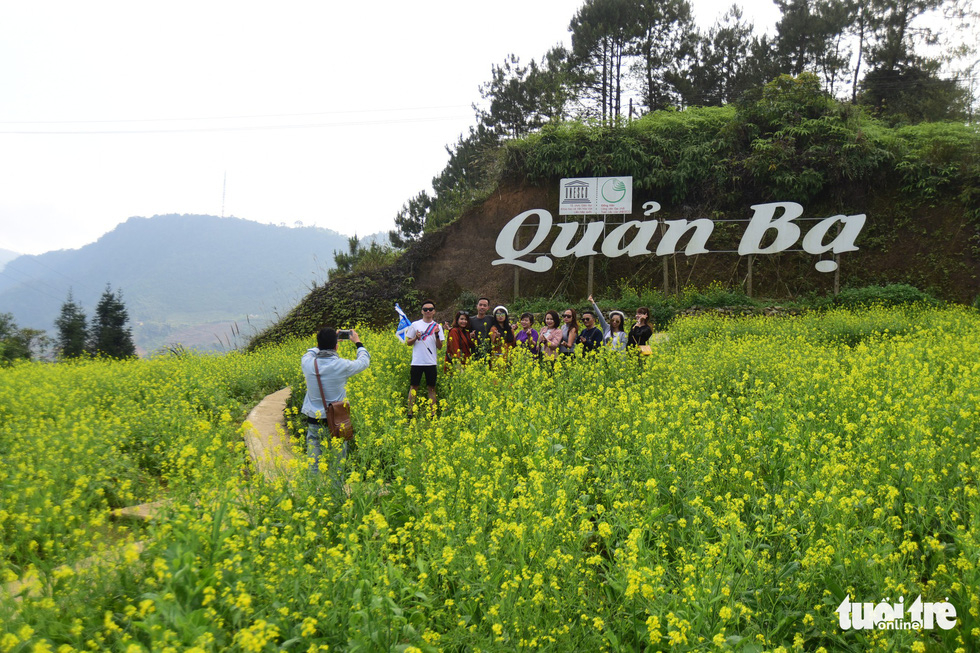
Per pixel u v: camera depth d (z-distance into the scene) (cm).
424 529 426
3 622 323
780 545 441
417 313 2430
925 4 2888
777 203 2034
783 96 2272
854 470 518
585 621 363
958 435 574
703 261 2244
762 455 584
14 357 2261
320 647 312
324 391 621
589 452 631
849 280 2103
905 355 977
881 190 2180
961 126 2227
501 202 2505
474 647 332
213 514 433
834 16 2977
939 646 356
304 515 440
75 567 383
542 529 412
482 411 741
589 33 3058
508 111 3228
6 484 519
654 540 470
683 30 3139
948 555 438
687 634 332
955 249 2047
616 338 1019
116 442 706
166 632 305
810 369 907
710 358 991
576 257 2331
